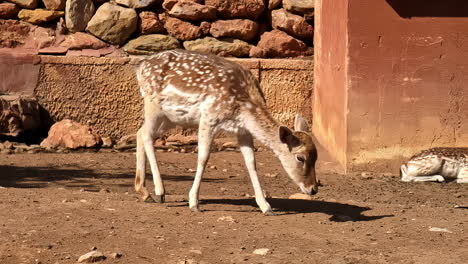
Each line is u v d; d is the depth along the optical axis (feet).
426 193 33.76
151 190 31.60
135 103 47.34
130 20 48.44
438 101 38.37
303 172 24.40
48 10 48.91
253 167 25.53
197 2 49.42
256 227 22.94
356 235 22.30
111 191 31.27
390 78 38.11
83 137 43.68
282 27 49.62
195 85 24.85
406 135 38.42
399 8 37.81
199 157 25.11
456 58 38.19
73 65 46.98
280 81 48.19
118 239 20.94
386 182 36.50
